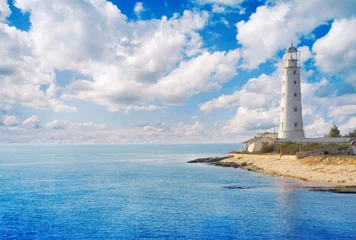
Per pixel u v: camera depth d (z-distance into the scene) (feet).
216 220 159.63
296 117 401.49
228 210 176.65
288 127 402.31
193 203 196.24
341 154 324.60
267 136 465.47
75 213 177.37
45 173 377.91
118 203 200.64
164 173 365.81
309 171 283.79
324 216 160.97
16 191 247.70
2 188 262.67
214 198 208.44
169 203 197.98
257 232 141.69
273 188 233.35
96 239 138.00
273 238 134.82
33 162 574.97
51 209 187.01
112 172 386.52
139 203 199.62
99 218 167.12
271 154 394.73
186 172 370.94
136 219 164.35
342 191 211.41
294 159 333.42
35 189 257.14
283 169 313.94
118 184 281.33
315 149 340.80
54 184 284.82
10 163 547.90
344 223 150.82
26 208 190.08
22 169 431.84
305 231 141.79
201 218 163.53
